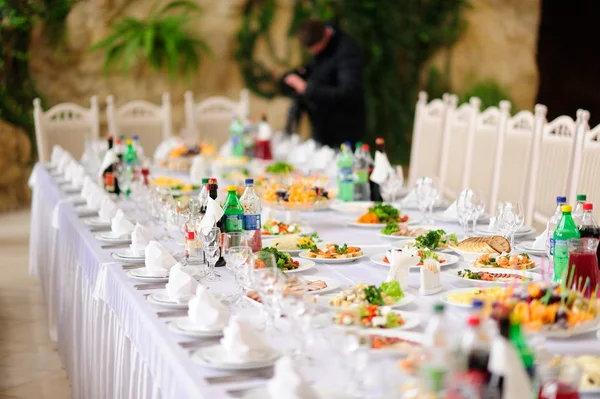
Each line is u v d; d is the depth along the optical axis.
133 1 9.44
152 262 2.76
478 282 2.58
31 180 5.91
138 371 2.51
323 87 6.28
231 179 5.08
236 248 2.44
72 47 9.30
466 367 1.44
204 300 2.19
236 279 2.46
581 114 4.16
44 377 4.28
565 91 11.49
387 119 10.42
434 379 1.41
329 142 6.44
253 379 1.87
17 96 9.10
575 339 2.04
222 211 2.99
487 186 5.32
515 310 2.03
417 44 10.39
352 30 10.18
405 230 3.46
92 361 3.35
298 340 1.97
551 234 2.90
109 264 2.98
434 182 3.74
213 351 1.99
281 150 6.28
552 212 4.56
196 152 5.76
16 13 8.96
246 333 1.94
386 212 3.70
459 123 5.71
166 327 2.23
